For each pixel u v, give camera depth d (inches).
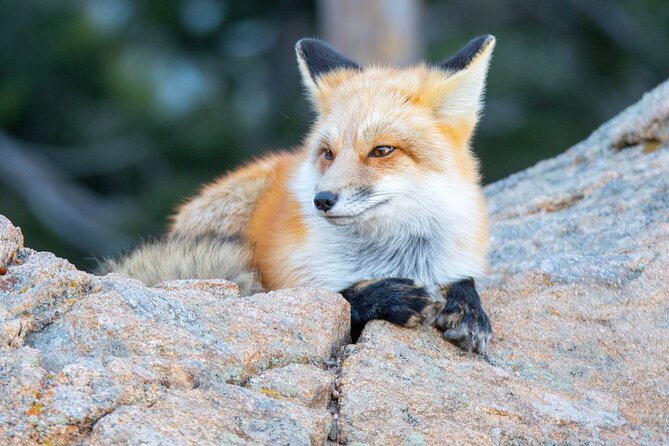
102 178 1551.4
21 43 1414.9
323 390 337.1
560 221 525.3
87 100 1487.5
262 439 302.8
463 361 376.2
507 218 565.0
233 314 362.0
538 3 1652.3
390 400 338.6
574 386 370.3
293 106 1523.1
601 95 1590.8
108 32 1489.9
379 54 1239.5
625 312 409.7
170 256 442.6
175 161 1520.7
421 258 437.1
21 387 298.2
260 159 562.9
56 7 1439.5
